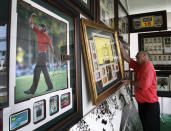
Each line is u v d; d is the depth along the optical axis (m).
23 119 0.40
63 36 0.60
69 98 0.63
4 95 0.35
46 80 0.49
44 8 0.49
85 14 0.86
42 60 0.47
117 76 1.23
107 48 1.09
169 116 3.01
